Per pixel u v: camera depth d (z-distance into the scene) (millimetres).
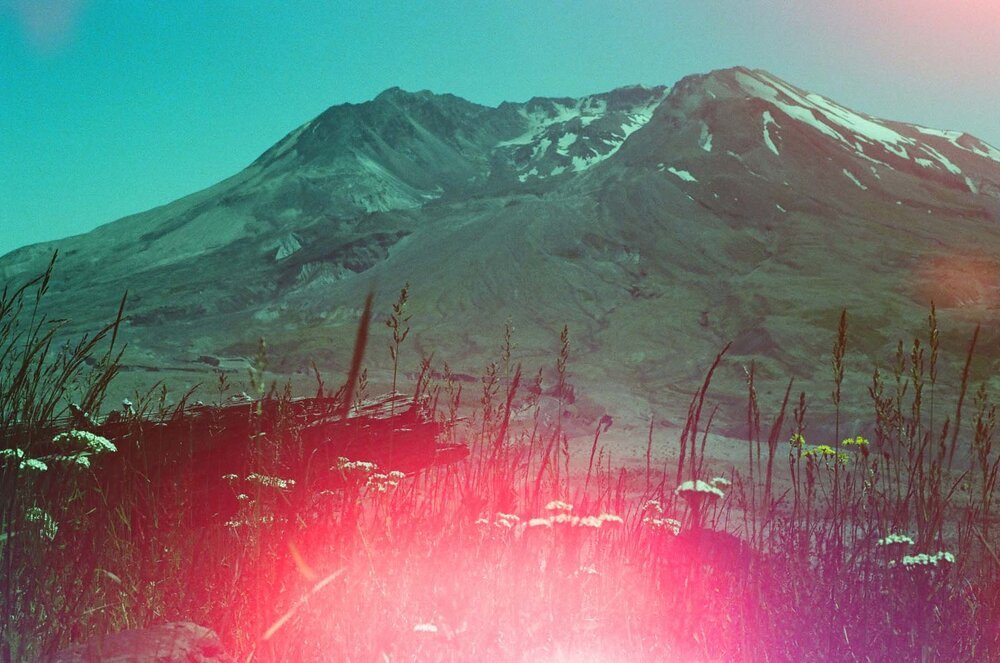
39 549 2951
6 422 3184
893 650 3543
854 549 3979
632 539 4254
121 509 3525
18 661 2629
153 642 2789
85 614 2904
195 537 3676
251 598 3168
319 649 3193
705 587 3705
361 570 3521
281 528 3236
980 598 3732
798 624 3609
